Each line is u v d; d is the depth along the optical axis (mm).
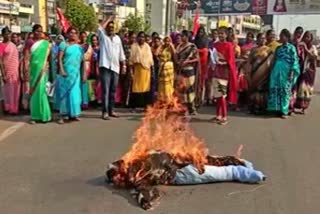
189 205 4656
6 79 9359
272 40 9875
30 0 58594
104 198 4840
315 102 12133
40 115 8602
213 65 9117
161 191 5000
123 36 10953
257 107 9938
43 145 6973
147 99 10359
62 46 8656
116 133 7844
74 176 5523
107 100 9188
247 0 27875
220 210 4547
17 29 51281
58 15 11000
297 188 5199
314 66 10141
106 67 9000
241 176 5293
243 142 7359
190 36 10266
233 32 11078
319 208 4641
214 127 8492
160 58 9375
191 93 9383
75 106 8773
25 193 4973
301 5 25203
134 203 4707
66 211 4512
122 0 47375
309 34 10164
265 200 4816
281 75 9523
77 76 8773
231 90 9422
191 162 5266
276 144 7270
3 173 5609
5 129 8078
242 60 10930
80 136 7594
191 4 32125
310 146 7176
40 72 8500
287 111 9727
